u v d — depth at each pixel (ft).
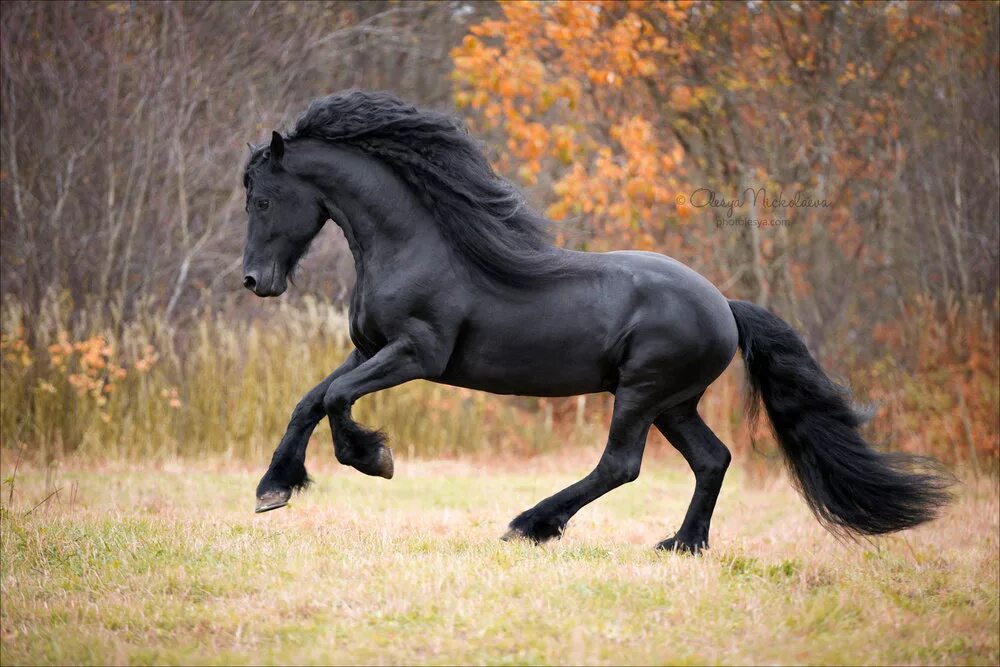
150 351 79.05
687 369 42.98
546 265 41.68
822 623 35.58
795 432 44.86
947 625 36.29
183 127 93.86
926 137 95.04
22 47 90.58
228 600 35.96
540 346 41.96
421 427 88.17
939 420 81.76
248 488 66.28
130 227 89.92
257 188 42.37
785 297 93.66
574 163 96.48
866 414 45.21
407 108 42.45
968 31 91.91
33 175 87.81
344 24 115.24
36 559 40.27
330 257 97.96
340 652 31.09
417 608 34.50
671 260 44.50
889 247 99.35
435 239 41.78
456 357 42.45
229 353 82.53
